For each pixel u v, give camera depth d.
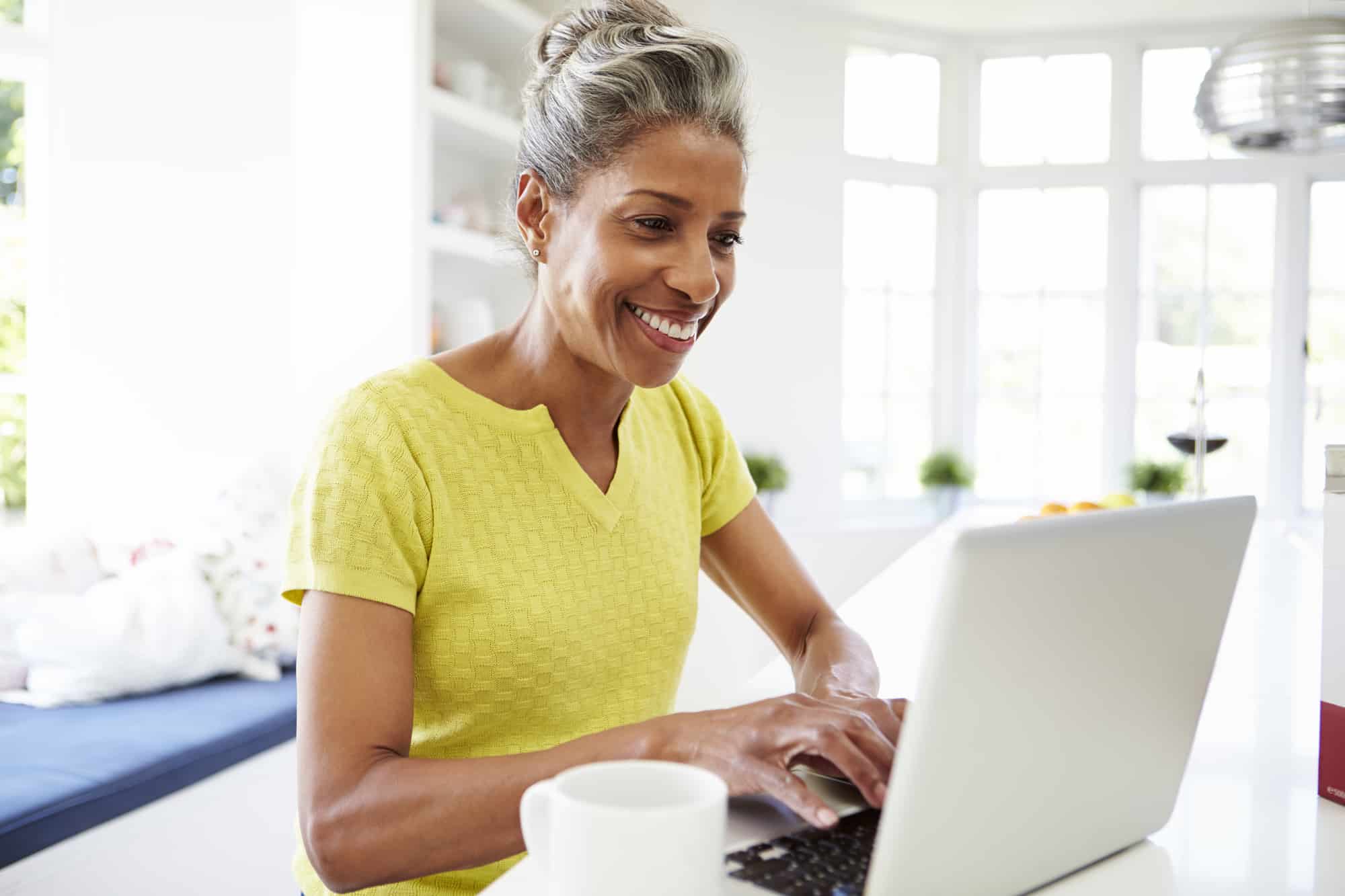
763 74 4.48
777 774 0.71
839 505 4.74
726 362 4.47
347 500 0.94
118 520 2.98
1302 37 2.58
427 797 0.77
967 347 5.02
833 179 4.66
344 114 3.09
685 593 1.18
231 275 3.19
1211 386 4.87
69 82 3.09
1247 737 1.11
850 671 1.16
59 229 3.11
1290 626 1.74
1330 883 0.73
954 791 0.59
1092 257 4.92
